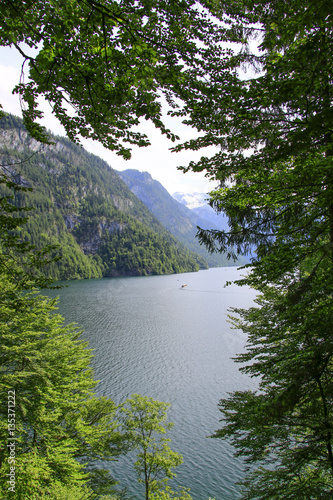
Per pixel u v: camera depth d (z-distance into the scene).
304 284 5.88
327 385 6.69
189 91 4.16
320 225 6.34
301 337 7.51
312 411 7.47
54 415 11.77
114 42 3.29
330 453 7.22
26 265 6.25
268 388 9.52
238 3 4.11
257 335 9.61
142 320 58.69
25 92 4.16
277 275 6.84
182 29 3.92
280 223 6.66
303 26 3.89
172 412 25.61
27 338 13.07
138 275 198.88
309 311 6.15
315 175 5.54
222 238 6.61
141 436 15.93
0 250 6.15
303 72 4.14
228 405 9.58
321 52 3.88
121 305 75.19
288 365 6.57
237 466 19.75
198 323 56.75
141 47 3.23
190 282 146.00
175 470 19.59
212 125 4.89
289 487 7.84
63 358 13.76
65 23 3.04
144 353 39.75
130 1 3.43
